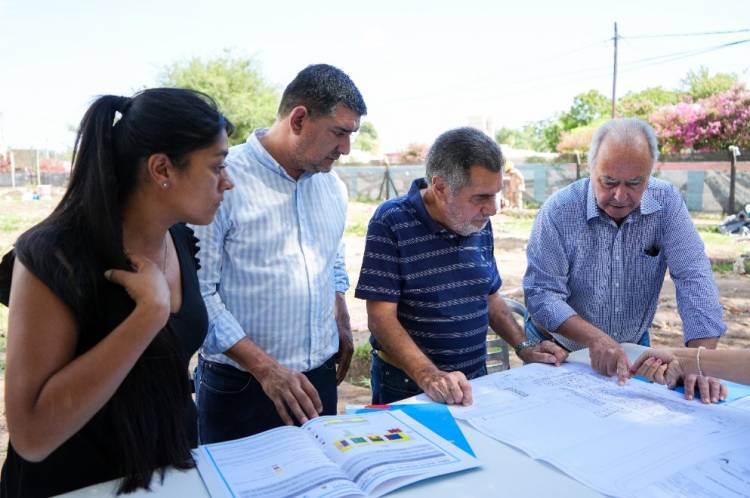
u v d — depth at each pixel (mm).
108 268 1160
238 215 1904
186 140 1158
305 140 1862
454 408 1572
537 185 17344
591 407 1557
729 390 1667
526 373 1853
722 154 14305
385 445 1304
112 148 1171
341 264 2434
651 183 2227
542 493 1136
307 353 2084
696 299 2121
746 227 11578
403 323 2115
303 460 1229
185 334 1384
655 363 1757
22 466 1240
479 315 2121
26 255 1081
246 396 2004
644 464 1239
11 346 1079
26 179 26984
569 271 2293
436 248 2035
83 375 1072
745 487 1151
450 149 1872
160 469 1216
